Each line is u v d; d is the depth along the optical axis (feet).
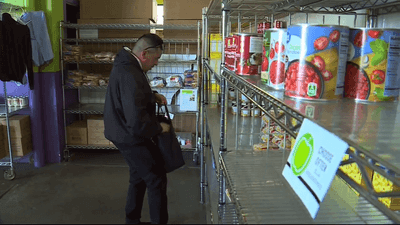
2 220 8.54
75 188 10.77
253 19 8.91
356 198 3.13
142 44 7.23
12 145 11.72
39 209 9.23
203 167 9.50
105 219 8.63
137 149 6.88
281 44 2.88
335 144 1.71
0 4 11.31
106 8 13.67
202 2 13.67
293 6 5.43
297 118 2.23
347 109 2.15
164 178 7.21
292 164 2.18
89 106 14.30
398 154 2.68
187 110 13.57
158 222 7.17
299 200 2.99
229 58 4.54
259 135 5.99
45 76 12.73
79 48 13.14
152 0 13.64
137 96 6.40
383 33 2.31
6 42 10.41
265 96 2.83
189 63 14.42
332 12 5.33
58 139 13.21
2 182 11.25
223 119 4.75
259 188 3.30
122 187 10.86
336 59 2.30
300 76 2.36
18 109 11.77
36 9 12.27
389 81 2.35
